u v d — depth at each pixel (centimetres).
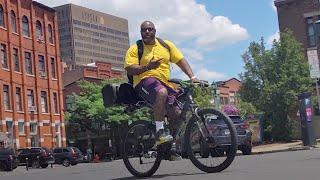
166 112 779
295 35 5491
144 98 785
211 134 745
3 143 4694
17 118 5153
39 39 5684
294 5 5516
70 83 7375
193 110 760
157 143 774
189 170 926
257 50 4550
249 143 2494
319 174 723
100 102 6109
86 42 13675
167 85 783
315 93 4509
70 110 6300
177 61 802
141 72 769
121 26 14975
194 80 779
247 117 4372
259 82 4534
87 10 13912
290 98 4350
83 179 926
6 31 5159
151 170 814
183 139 786
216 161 770
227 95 9294
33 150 4078
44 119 5622
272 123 4444
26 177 1206
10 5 5262
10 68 5144
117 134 6153
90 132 6825
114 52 14538
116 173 1043
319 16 5384
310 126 2786
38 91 5556
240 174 745
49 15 5959
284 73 4416
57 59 6003
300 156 1460
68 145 6656
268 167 905
